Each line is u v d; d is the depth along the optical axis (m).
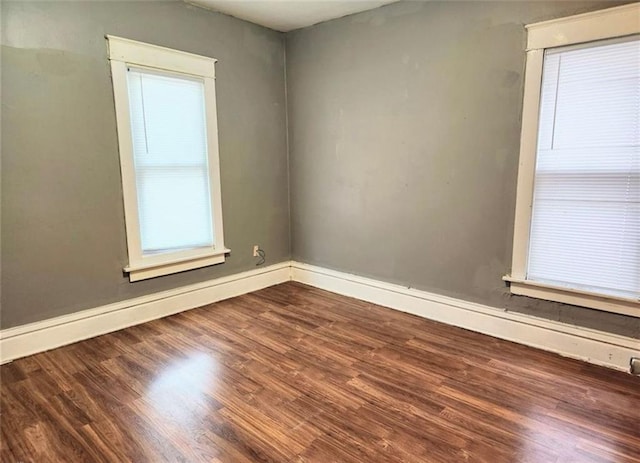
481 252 2.88
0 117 2.39
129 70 2.92
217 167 3.57
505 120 2.66
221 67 3.51
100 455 1.71
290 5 3.24
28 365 2.48
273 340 2.83
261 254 4.07
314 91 3.83
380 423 1.91
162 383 2.27
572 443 1.75
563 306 2.55
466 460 1.66
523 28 2.50
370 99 3.39
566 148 2.44
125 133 2.93
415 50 3.05
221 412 2.01
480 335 2.88
